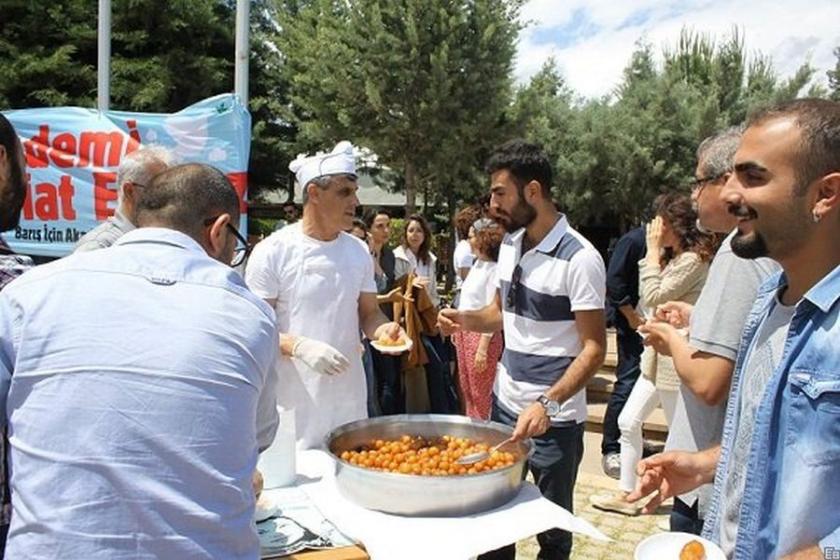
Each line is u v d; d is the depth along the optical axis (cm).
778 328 131
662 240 358
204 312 129
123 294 126
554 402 223
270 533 170
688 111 1897
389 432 221
